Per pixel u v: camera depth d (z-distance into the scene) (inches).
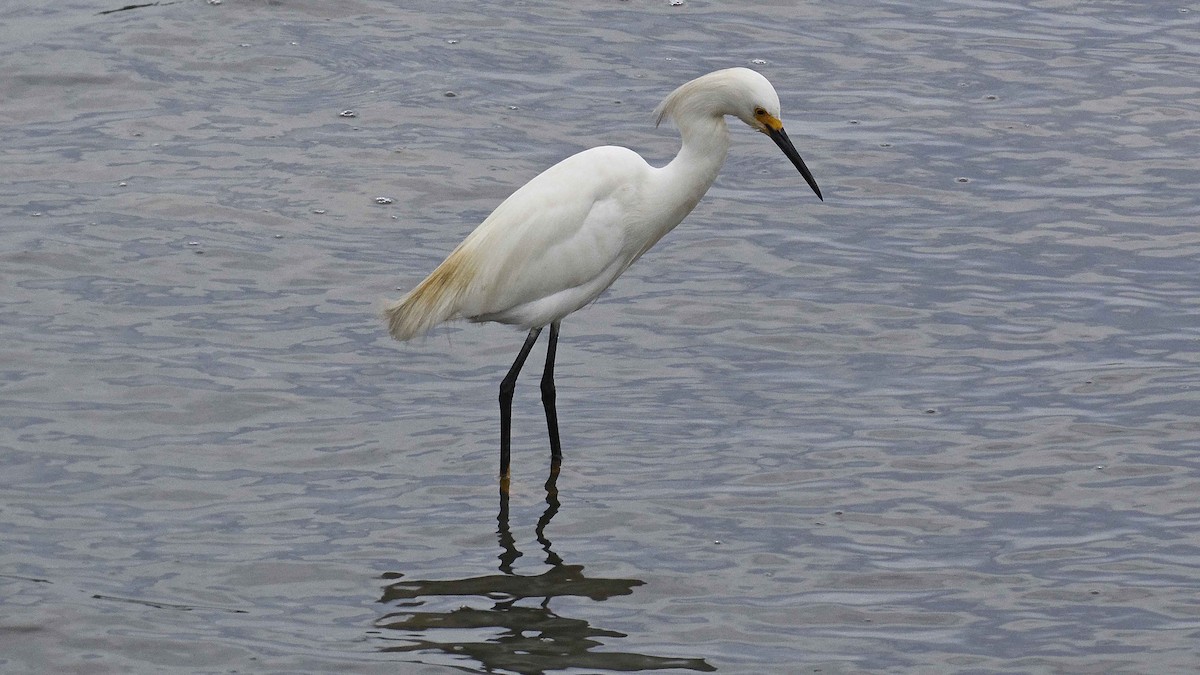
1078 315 547.5
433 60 745.0
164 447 458.0
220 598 384.8
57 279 553.6
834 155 671.1
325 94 708.7
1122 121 697.6
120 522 418.9
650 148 667.4
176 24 765.9
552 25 787.4
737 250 597.3
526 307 447.5
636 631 373.7
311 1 799.7
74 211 602.9
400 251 585.6
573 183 445.4
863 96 721.6
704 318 548.4
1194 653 366.0
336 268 572.1
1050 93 724.0
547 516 429.7
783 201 637.3
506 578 397.1
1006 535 419.8
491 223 444.8
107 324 526.6
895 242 603.2
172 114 685.9
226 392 489.7
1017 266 583.8
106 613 375.6
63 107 688.4
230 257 576.1
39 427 463.2
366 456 460.1
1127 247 596.1
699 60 752.3
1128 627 377.4
